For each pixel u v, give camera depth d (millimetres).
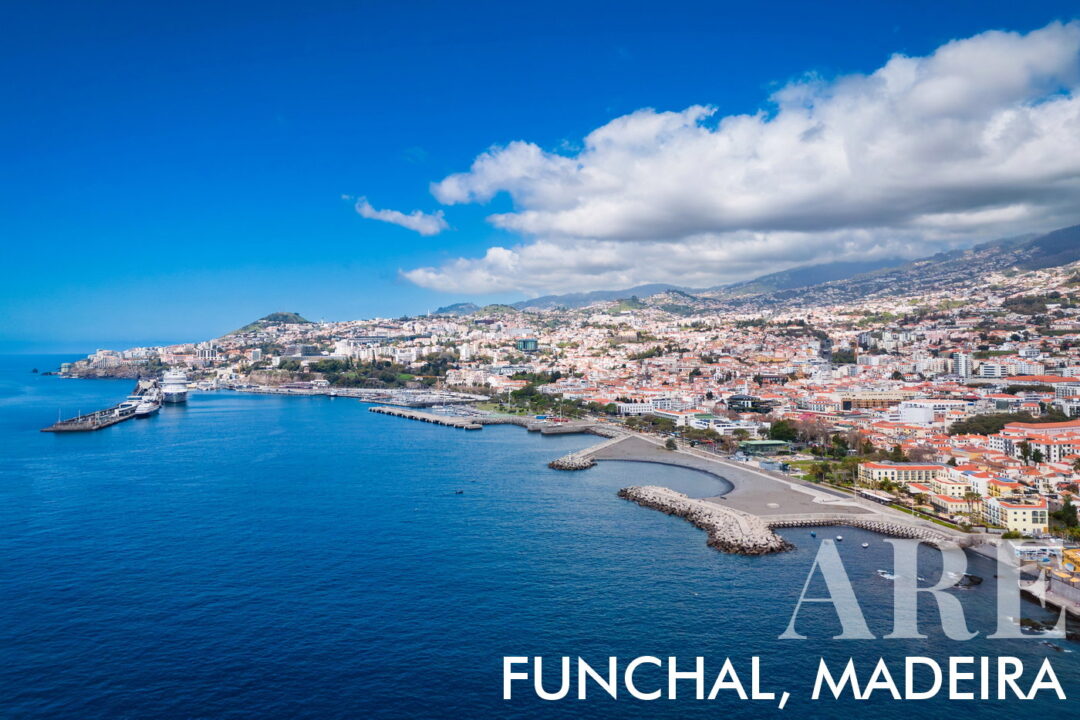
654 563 198125
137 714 123438
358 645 147625
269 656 143000
